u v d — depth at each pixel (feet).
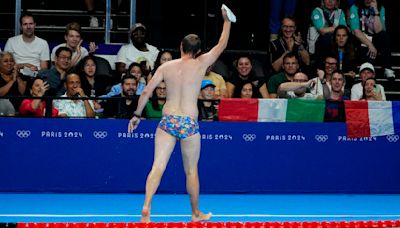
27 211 54.08
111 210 55.06
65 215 52.39
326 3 78.13
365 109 65.41
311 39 78.89
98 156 63.72
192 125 46.73
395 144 66.08
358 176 65.77
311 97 68.54
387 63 79.51
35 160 63.41
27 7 82.23
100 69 69.97
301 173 65.16
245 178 64.59
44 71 68.03
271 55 75.66
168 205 57.62
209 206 57.57
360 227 44.68
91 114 65.10
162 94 64.08
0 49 75.36
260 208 56.95
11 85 67.15
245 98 66.44
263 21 86.22
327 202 60.64
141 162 63.93
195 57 47.96
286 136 64.85
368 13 79.20
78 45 70.85
